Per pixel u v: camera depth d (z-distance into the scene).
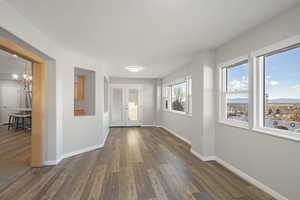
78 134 3.79
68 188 2.28
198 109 3.56
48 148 3.10
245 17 2.08
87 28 2.39
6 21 1.75
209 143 3.38
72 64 3.63
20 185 2.35
